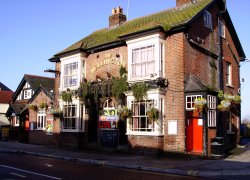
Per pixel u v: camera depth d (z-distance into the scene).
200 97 15.60
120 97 18.33
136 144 17.17
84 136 20.91
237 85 22.67
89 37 23.88
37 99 25.89
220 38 20.56
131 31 17.97
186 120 16.00
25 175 10.68
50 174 11.03
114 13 23.78
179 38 16.64
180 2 20.66
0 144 25.14
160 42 16.86
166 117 16.67
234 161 14.36
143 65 17.31
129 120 17.48
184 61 16.38
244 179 10.42
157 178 10.77
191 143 16.34
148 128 16.80
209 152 15.88
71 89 21.47
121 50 19.17
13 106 30.08
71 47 22.69
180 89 16.28
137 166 13.16
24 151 19.58
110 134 19.28
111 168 13.31
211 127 16.20
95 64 20.77
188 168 12.45
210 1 18.88
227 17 21.30
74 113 21.30
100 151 19.14
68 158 16.28
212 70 18.88
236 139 21.16
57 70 23.55
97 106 19.77
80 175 11.02
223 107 16.67
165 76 16.95
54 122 23.47
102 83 19.19
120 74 18.67
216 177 10.97
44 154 17.91
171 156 16.12
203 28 18.38
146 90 16.75
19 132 28.06
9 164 13.71
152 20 20.19
